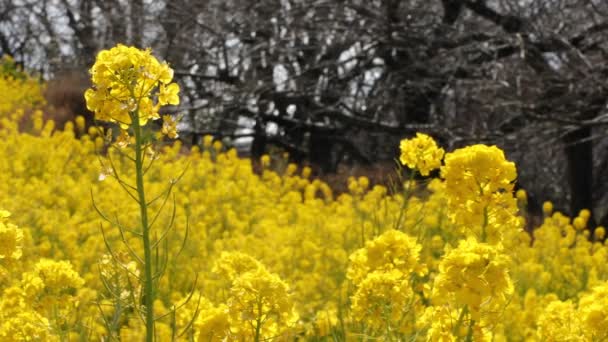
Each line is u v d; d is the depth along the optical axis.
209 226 10.80
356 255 4.87
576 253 10.84
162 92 3.39
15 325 4.41
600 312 4.13
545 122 23.31
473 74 25.08
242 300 3.80
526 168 28.45
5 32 45.22
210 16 28.08
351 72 28.25
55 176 12.69
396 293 4.56
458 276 3.37
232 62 30.61
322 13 27.34
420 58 26.69
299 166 27.00
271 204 12.88
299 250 8.82
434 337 3.85
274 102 28.67
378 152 30.69
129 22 30.25
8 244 4.14
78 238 8.90
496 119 26.34
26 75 31.91
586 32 24.42
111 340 3.81
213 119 28.53
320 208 13.51
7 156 14.38
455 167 4.29
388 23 25.55
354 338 4.92
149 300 3.41
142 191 3.38
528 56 23.91
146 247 3.40
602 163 30.77
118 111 3.33
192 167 14.77
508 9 26.56
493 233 4.23
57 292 4.82
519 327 6.68
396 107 28.27
